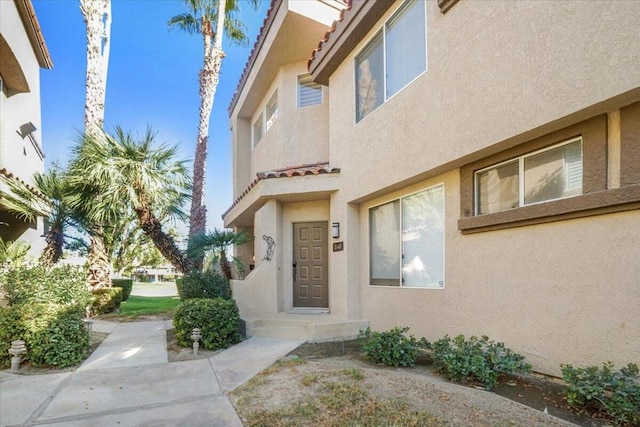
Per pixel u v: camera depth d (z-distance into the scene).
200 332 7.32
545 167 5.29
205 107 16.30
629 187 4.12
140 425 4.11
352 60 9.22
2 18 10.73
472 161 6.25
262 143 14.71
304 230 10.76
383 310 8.30
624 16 4.03
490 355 5.05
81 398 4.91
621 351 4.22
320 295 10.48
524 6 5.08
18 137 14.03
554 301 4.93
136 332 9.22
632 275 4.16
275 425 3.94
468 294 6.27
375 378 5.08
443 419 3.86
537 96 4.87
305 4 10.13
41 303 7.39
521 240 5.40
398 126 7.53
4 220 13.09
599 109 4.38
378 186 8.07
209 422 4.14
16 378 5.77
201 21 17.17
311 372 5.53
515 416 3.92
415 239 7.69
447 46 6.37
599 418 3.85
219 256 10.72
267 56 12.06
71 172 10.54
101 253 13.05
